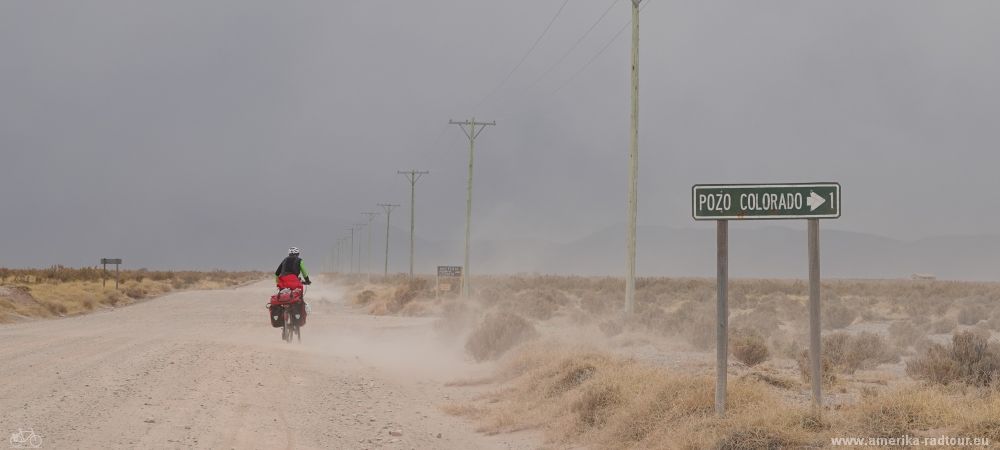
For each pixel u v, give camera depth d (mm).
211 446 12367
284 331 31781
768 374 18500
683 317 33062
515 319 26797
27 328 37250
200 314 51750
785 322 43812
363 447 12883
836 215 11750
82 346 26922
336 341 34094
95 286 73625
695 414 12500
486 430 14602
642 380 15203
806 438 10727
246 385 18922
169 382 18828
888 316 54281
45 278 80438
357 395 18484
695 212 12227
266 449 12328
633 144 36719
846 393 16516
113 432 13117
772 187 11945
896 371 21672
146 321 44438
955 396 13891
